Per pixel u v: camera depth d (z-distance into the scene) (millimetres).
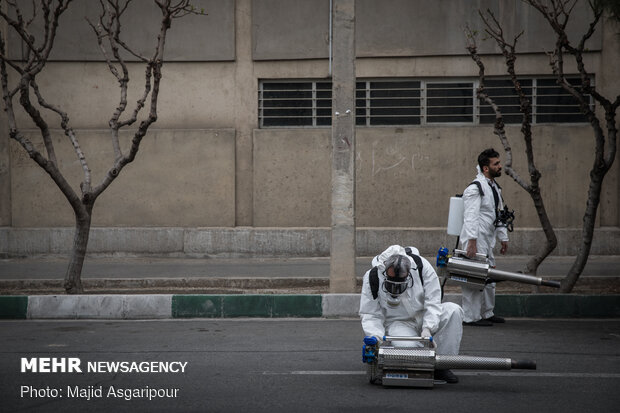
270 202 13961
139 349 7430
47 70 13953
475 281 7355
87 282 11055
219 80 14000
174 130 13945
